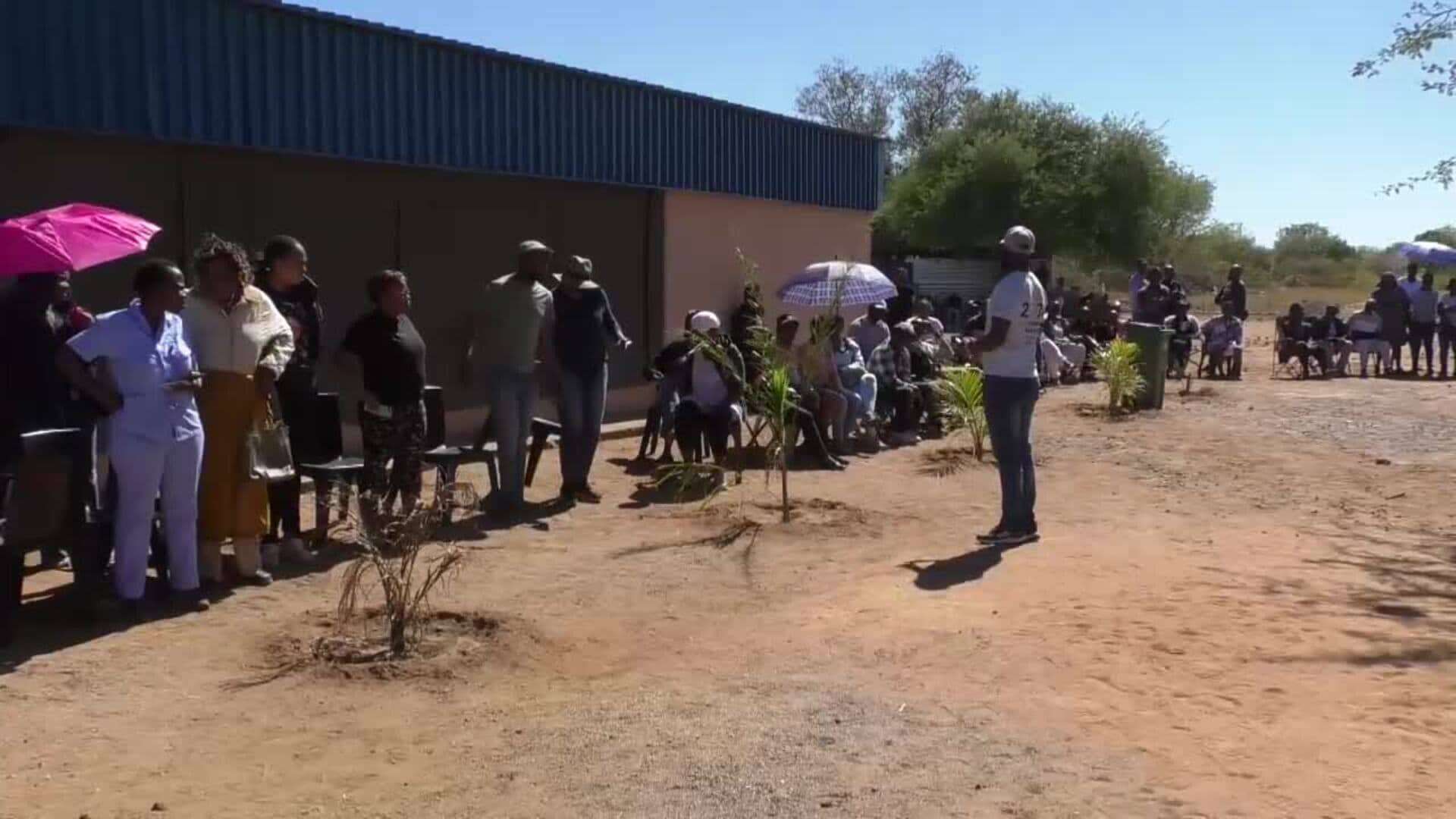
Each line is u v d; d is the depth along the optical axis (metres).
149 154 10.19
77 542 6.82
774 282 19.06
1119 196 41.16
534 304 9.59
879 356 13.84
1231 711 5.56
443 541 8.84
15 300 7.48
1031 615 7.03
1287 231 79.88
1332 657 6.29
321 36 11.25
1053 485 11.50
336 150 11.46
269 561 8.00
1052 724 5.43
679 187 16.42
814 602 7.39
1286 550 8.76
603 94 14.94
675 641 6.67
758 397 10.10
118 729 5.39
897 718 5.51
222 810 4.62
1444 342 23.55
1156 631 6.71
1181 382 22.09
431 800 4.70
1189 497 10.92
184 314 7.21
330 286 11.84
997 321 8.69
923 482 11.53
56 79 9.20
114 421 6.75
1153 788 4.77
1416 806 4.59
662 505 10.24
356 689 5.91
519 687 5.96
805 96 59.34
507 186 13.95
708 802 4.67
